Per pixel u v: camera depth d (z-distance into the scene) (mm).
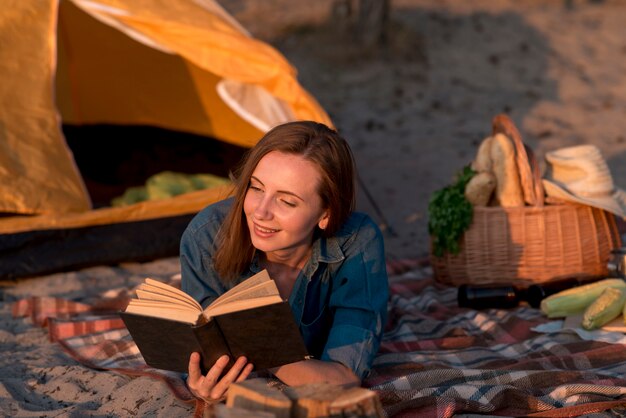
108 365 3594
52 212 4680
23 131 4852
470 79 9469
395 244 5395
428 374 3246
